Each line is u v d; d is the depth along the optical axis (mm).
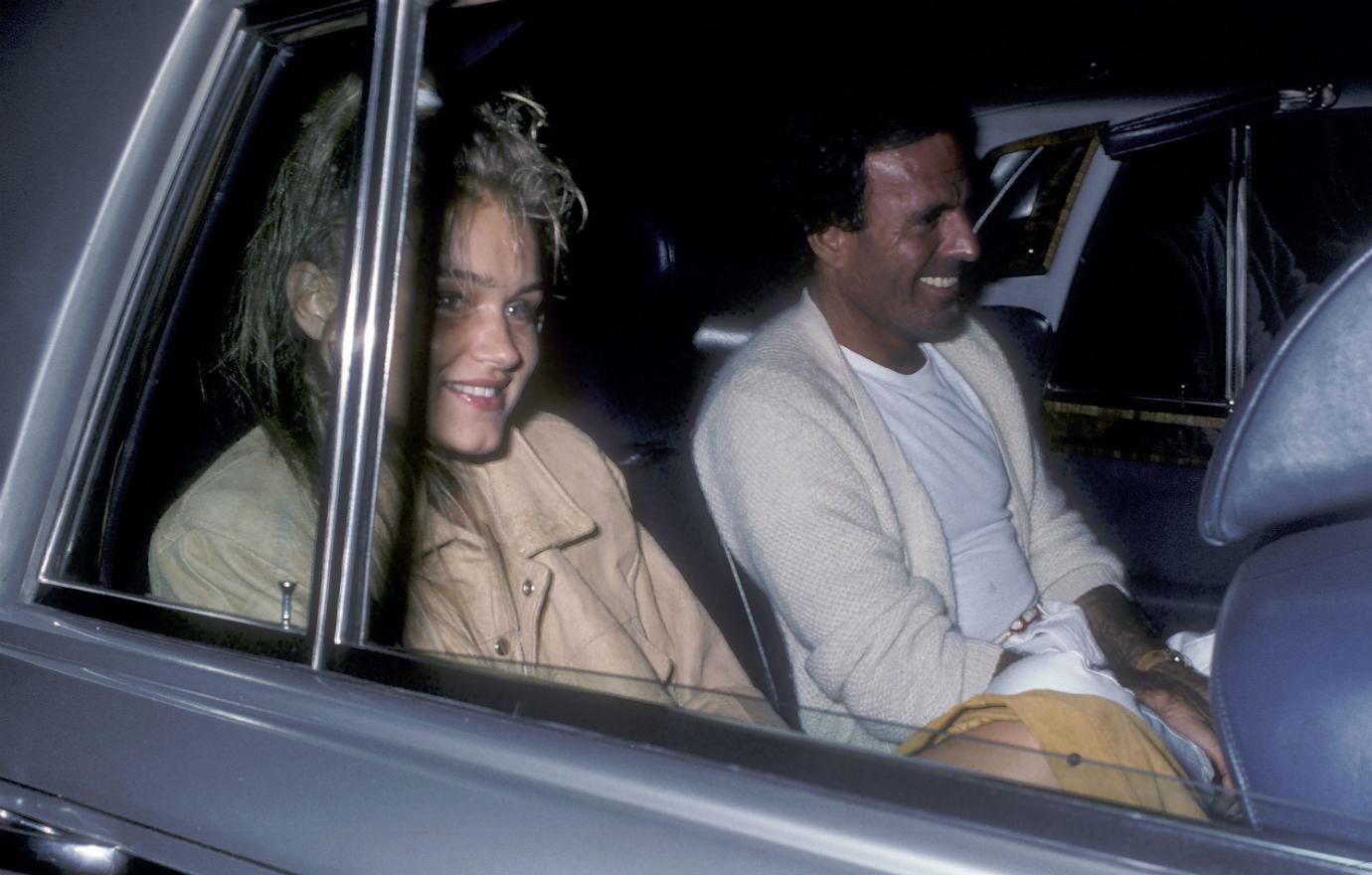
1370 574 946
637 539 1876
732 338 2146
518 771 958
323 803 1010
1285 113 2275
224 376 1377
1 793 1185
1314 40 2182
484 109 1516
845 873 819
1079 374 2541
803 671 1948
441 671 1049
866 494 1958
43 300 1265
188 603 1255
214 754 1082
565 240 1709
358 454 1105
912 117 1971
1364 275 958
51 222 1270
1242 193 2354
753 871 843
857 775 866
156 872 1062
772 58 1896
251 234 1342
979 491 2123
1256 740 951
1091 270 2508
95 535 1298
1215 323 2418
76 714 1177
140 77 1248
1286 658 948
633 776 919
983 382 2266
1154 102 2348
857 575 1888
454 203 1478
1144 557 2453
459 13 1342
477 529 1590
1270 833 784
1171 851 769
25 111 1305
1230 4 2105
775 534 1920
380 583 1442
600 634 1653
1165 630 2400
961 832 811
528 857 912
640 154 2006
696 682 1852
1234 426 1011
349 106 1354
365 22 1193
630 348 2078
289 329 1402
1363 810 900
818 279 2104
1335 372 973
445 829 951
